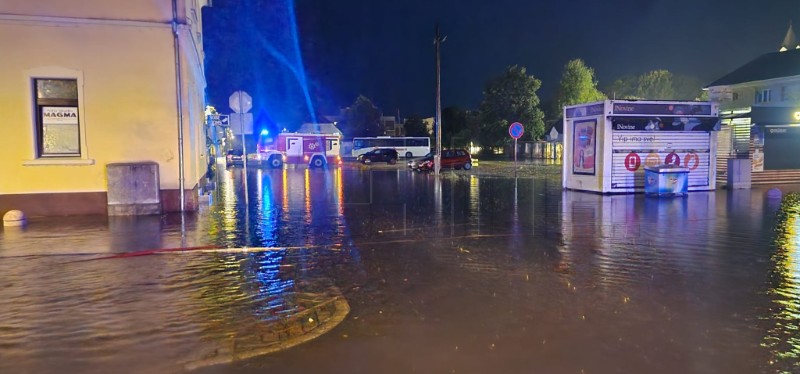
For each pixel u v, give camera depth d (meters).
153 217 12.75
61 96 12.80
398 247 9.35
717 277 7.20
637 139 18.34
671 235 10.40
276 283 6.98
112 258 8.38
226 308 5.95
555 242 9.74
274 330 5.27
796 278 7.15
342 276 7.35
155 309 5.89
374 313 5.77
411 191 20.38
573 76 56.22
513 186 22.55
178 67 13.19
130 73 12.98
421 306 6.00
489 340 4.96
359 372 4.29
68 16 12.49
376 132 79.19
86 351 4.71
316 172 35.88
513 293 6.49
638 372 4.27
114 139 12.98
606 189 18.27
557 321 5.47
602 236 10.33
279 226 11.65
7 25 12.26
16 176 12.48
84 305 6.00
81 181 12.86
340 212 14.04
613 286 6.77
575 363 4.44
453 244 9.61
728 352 4.68
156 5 13.00
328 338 5.03
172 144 13.34
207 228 11.27
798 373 4.27
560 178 27.89
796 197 17.17
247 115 13.27
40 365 4.42
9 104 12.38
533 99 58.72
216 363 4.46
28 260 8.21
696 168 19.02
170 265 7.95
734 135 23.30
